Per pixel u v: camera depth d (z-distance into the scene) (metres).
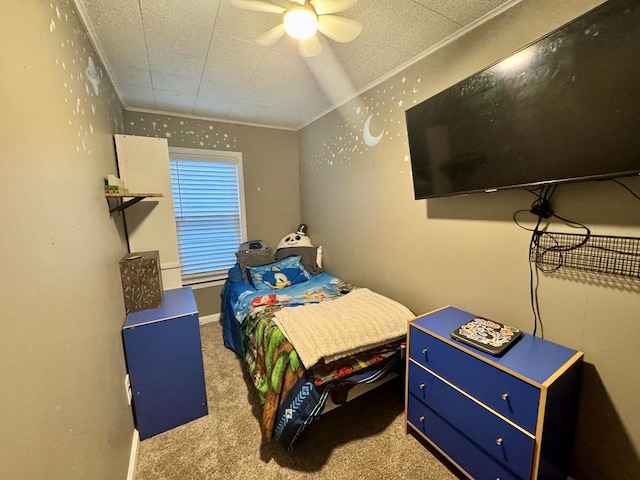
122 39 1.62
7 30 0.66
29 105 0.75
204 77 2.13
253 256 3.07
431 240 1.97
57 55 1.00
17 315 0.61
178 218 3.02
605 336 1.20
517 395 1.11
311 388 1.47
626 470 1.19
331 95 2.52
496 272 1.59
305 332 1.64
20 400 0.59
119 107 2.42
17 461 0.57
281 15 1.45
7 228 0.60
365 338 1.66
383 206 2.36
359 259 2.70
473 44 1.59
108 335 1.29
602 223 1.18
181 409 1.75
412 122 1.77
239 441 1.63
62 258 0.87
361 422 1.76
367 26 1.57
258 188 3.40
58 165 0.92
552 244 1.34
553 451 1.16
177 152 2.94
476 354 1.25
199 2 1.35
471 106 1.42
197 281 3.17
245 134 3.26
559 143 1.13
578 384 1.25
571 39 1.03
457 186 1.59
